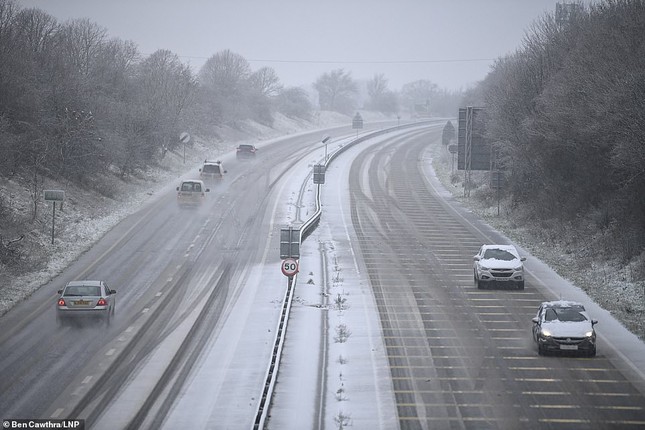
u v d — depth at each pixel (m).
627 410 36.56
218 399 38.06
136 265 69.00
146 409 36.38
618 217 76.38
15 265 64.19
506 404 37.50
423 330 51.00
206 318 53.03
